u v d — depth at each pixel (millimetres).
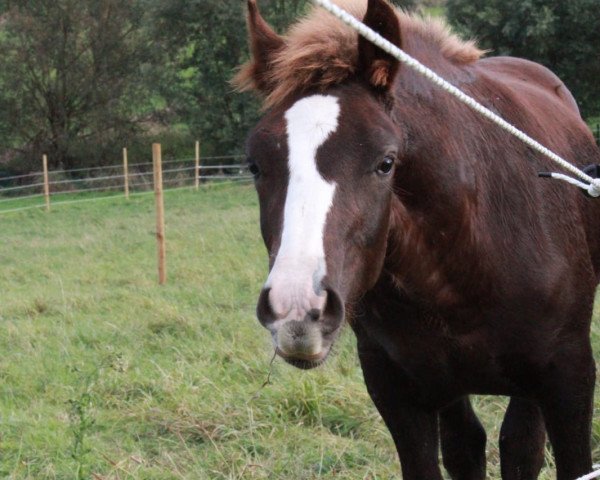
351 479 4113
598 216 3469
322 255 2133
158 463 4488
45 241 13586
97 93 24922
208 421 4844
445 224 2693
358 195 2244
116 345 6625
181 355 6094
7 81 24594
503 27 20734
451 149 2717
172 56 24875
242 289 8508
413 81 2709
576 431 3059
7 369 6148
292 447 4539
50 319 7711
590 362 3092
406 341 2900
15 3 24656
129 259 10883
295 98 2355
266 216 2293
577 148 3602
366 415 4797
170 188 20828
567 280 2992
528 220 2943
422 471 3111
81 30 24719
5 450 4715
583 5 20203
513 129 2484
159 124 26234
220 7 23047
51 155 25094
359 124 2271
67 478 4301
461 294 2795
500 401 4930
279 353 2080
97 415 5039
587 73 21453
